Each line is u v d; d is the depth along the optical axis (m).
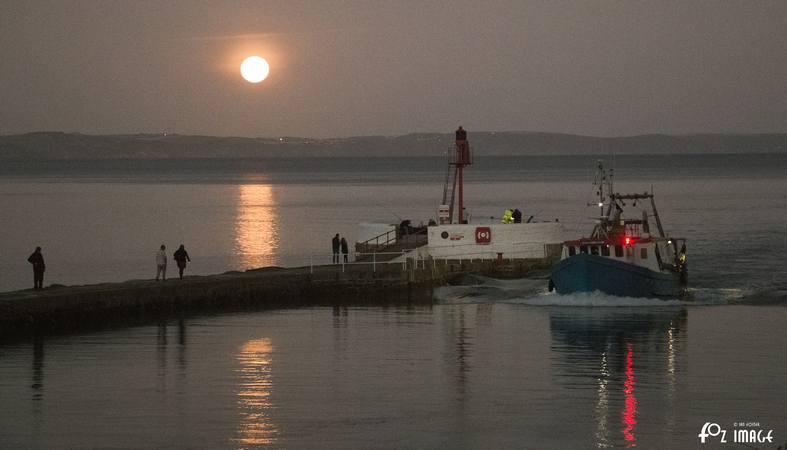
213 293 57.91
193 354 43.88
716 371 40.62
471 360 42.78
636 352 44.47
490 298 62.19
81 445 31.05
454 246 70.31
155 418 33.78
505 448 31.02
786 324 51.78
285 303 60.12
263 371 40.53
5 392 36.97
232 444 31.25
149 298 55.06
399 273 63.69
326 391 37.34
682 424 33.34
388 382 38.72
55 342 46.56
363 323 52.56
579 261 59.03
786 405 35.47
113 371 40.41
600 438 31.92
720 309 57.28
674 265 63.72
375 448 30.95
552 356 43.66
